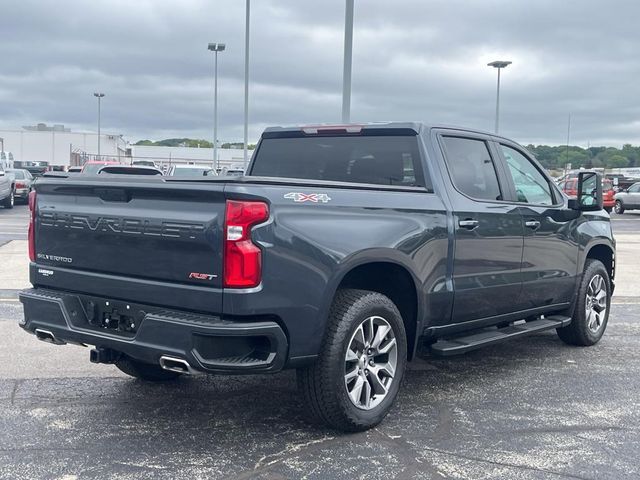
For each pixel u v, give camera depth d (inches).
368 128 227.3
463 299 216.7
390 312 190.9
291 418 199.0
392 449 177.8
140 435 184.7
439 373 249.9
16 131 2817.4
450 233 209.0
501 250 229.9
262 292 160.7
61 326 185.3
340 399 178.2
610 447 181.9
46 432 185.6
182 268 165.6
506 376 246.7
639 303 397.4
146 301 172.2
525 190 252.2
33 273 199.2
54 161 2856.8
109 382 230.1
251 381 234.2
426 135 217.8
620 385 237.6
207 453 173.5
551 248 255.9
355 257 178.4
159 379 231.3
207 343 159.5
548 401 219.3
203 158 3058.6
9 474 159.8
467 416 203.9
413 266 196.7
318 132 240.5
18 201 1293.1
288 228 165.3
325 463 168.4
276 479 159.5
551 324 260.2
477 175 230.5
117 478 158.6
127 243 175.0
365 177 228.4
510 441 184.9
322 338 175.3
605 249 299.4
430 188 211.0
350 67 553.6
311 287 169.0
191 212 163.8
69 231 188.1
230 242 158.4
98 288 181.6
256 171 256.7
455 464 169.3
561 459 173.6
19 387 223.3
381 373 193.2
